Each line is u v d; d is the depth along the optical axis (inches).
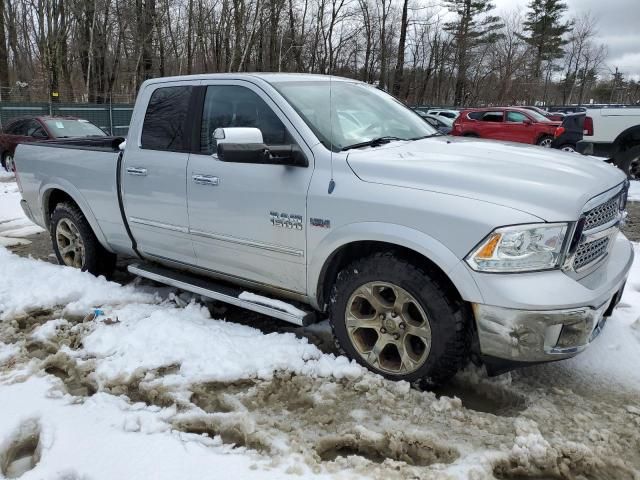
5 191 424.2
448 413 111.9
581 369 130.6
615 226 126.7
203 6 1330.0
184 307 168.6
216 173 143.7
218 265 152.6
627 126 434.9
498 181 111.3
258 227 137.1
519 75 1777.8
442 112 1008.9
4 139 557.3
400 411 112.6
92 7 1203.9
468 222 106.6
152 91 165.8
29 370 129.2
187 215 153.3
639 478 95.0
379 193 117.1
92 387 124.1
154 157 160.2
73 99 1167.6
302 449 100.0
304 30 1317.7
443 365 114.9
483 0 1846.7
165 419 109.7
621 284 125.7
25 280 186.5
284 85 143.9
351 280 124.7
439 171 116.1
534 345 105.2
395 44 1581.0
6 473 98.4
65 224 202.5
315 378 125.2
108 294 174.1
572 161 129.7
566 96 2502.5
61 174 193.3
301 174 129.1
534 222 103.4
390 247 121.7
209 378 124.6
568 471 96.7
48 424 107.3
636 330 146.4
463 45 1787.6
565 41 2388.0
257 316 166.6
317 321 143.4
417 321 119.8
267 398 118.6
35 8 1145.4
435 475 93.0
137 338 141.7
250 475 93.0
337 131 137.6
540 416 112.1
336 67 1352.1
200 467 95.1
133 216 169.8
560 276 105.8
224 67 1301.7
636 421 110.2
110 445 101.0
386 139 142.7
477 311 107.7
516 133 722.2
